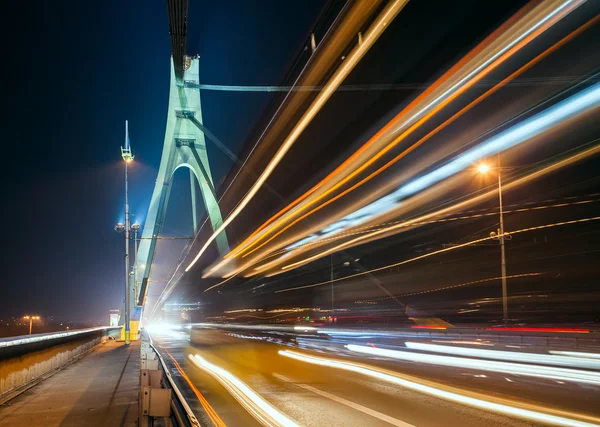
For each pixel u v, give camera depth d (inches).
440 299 2316.7
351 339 1202.6
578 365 608.1
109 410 324.2
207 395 427.5
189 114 3348.9
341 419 322.7
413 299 2418.8
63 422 287.6
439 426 299.0
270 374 573.0
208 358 796.6
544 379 511.8
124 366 607.8
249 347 1039.0
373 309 2463.1
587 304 1769.2
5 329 3597.4
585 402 378.6
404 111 1507.1
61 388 423.5
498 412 341.1
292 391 444.5
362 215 1721.2
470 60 1159.6
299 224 2015.3
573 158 1262.3
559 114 1111.0
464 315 1988.2
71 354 677.3
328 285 2795.3
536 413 336.8
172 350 997.8
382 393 429.1
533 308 1887.3
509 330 1016.2
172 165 3245.6
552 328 1103.0
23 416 305.6
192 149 3294.8
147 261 2974.9
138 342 1234.0
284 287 2893.7
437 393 426.6
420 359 723.4
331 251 1957.4
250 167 2721.5
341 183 1825.8
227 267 3097.9
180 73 3299.7
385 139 1616.6
